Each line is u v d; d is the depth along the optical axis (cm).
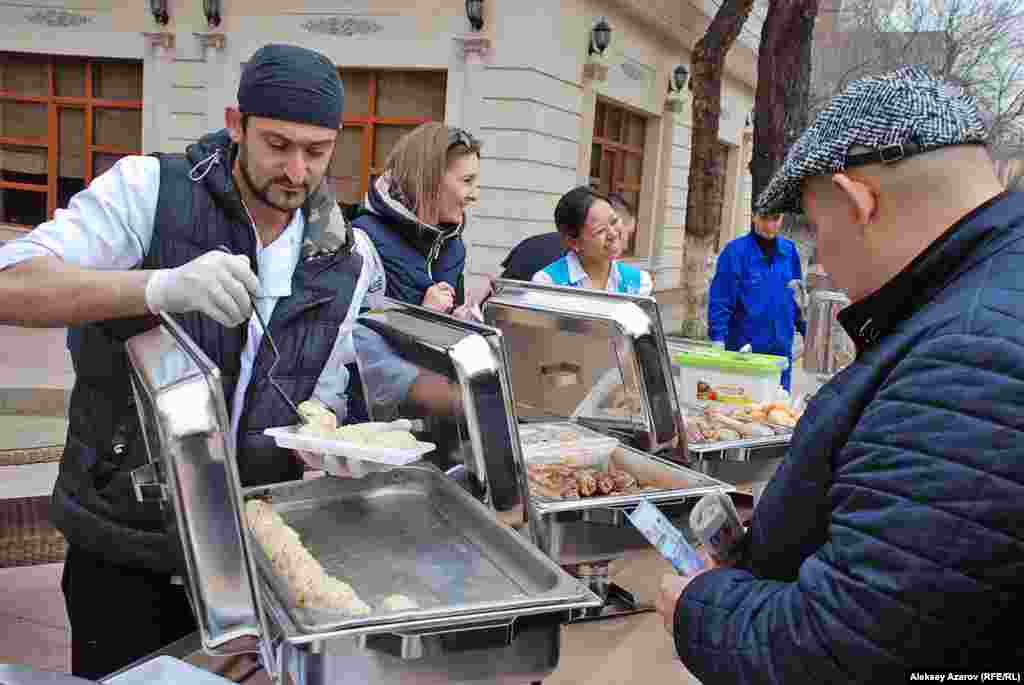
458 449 139
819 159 87
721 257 405
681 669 140
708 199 866
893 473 75
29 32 984
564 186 941
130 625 146
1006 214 80
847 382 88
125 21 955
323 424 139
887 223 85
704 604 94
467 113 862
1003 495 69
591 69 950
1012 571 69
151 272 117
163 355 108
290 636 94
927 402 74
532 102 848
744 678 86
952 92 85
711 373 252
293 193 138
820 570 81
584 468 181
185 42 938
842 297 276
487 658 102
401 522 139
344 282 154
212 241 139
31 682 92
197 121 952
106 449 137
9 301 119
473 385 130
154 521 137
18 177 1048
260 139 132
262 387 145
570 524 154
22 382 562
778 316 402
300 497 142
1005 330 72
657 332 172
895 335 84
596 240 285
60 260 124
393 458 127
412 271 227
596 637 150
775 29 799
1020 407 70
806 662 80
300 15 898
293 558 114
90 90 1007
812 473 90
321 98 131
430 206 229
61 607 284
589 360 180
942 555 71
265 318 144
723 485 168
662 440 178
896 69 89
